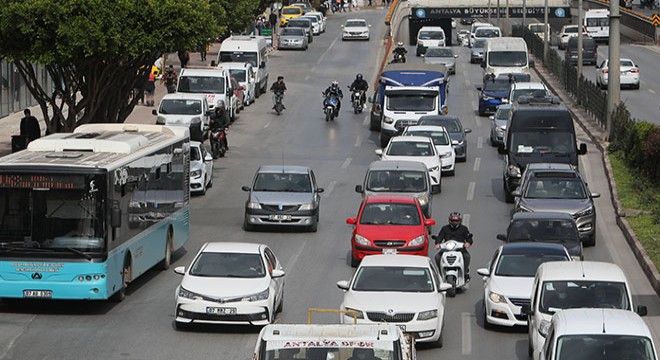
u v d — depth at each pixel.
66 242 46.84
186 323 45.78
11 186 46.78
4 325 46.16
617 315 33.16
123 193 49.47
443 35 179.88
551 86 139.00
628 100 124.06
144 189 53.00
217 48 180.00
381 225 57.97
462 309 49.78
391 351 26.30
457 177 86.00
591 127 104.00
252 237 65.88
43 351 42.09
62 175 46.78
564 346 31.59
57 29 71.25
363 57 172.12
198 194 79.38
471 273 57.19
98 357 41.25
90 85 77.12
